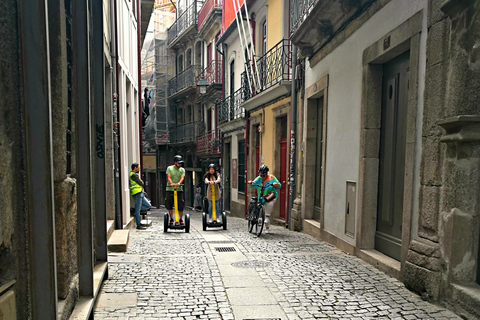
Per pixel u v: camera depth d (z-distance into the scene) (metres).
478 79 3.57
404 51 5.09
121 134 8.70
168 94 30.14
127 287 4.27
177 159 9.33
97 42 4.44
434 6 4.03
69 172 3.09
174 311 3.58
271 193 8.80
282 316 3.50
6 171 1.89
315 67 8.55
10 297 1.87
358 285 4.43
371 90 5.79
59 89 2.63
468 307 3.40
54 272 2.12
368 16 5.79
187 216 9.11
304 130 9.32
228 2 17.03
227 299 3.93
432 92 4.05
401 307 3.73
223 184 19.20
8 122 1.94
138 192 9.88
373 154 5.81
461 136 3.50
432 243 4.00
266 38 12.77
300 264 5.48
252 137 14.59
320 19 7.13
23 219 2.07
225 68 18.86
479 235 3.58
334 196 7.20
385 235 5.52
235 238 8.12
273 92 11.40
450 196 3.71
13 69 2.00
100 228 4.57
